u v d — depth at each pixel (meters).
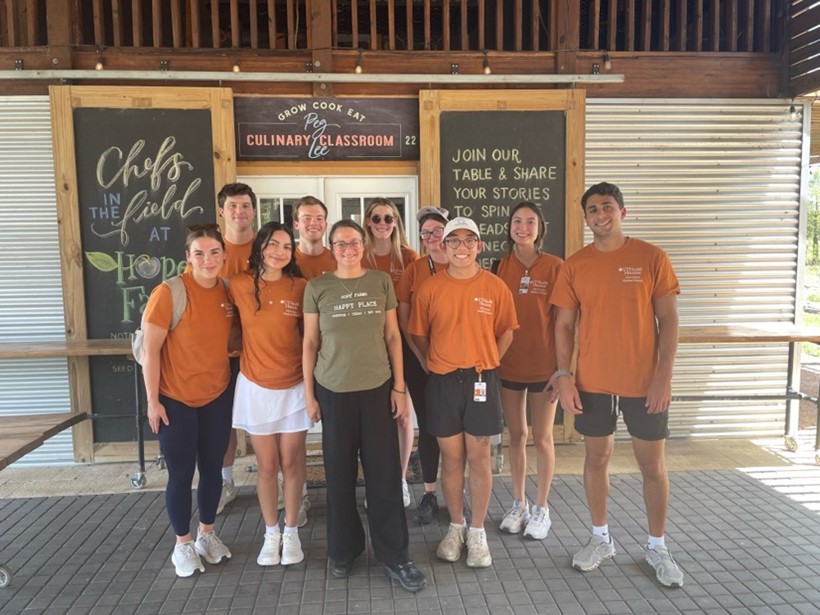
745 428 5.05
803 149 4.94
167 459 2.82
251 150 4.56
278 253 2.80
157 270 4.51
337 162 4.66
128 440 4.59
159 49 4.49
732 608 2.63
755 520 3.44
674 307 2.76
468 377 2.86
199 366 2.83
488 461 2.93
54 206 4.50
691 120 4.86
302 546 3.18
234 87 4.53
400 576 2.78
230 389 3.08
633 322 2.75
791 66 4.84
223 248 2.87
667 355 2.74
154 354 2.74
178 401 2.82
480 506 2.96
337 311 2.74
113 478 4.23
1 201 4.48
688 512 3.55
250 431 2.87
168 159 4.46
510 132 4.66
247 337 2.87
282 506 3.68
